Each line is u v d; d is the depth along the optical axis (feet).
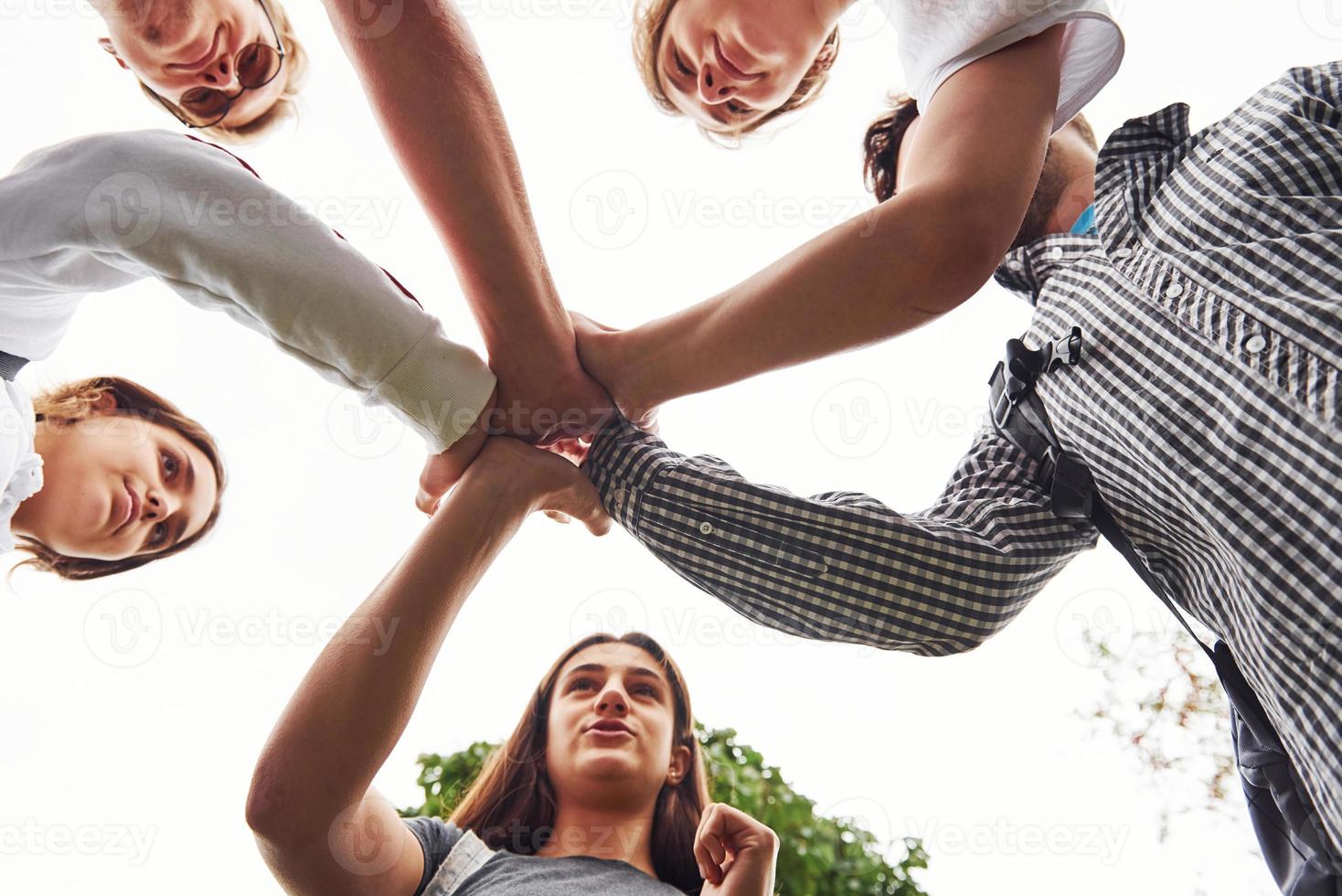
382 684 2.51
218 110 4.77
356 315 2.81
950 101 2.73
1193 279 2.23
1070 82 3.00
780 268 2.77
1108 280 2.43
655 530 2.98
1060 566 2.95
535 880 3.01
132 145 2.77
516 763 3.91
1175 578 2.52
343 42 2.81
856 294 2.65
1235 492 2.03
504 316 2.99
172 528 4.65
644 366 3.06
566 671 4.06
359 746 2.45
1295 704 1.97
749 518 2.85
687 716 4.09
